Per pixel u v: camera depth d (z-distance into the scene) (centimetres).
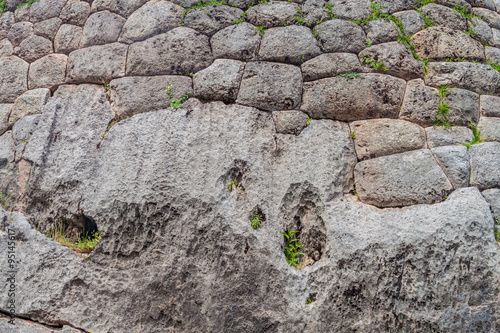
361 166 269
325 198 259
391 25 306
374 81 286
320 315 236
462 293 224
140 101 301
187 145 279
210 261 254
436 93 286
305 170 269
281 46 300
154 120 292
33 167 300
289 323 238
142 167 277
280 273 247
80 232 292
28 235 282
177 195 266
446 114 278
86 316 257
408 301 229
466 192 243
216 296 247
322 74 291
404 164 261
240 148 276
